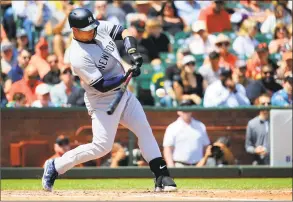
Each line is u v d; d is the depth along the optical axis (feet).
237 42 139.85
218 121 107.04
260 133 107.55
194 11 145.07
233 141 107.65
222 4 142.41
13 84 118.42
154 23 133.90
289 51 139.03
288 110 108.06
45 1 140.36
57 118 105.09
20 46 134.72
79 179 103.81
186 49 132.26
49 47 137.18
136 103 63.52
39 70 123.75
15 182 97.76
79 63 59.47
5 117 104.06
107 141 62.13
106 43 60.80
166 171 64.13
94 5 142.72
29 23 138.62
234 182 95.66
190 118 106.22
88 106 62.59
